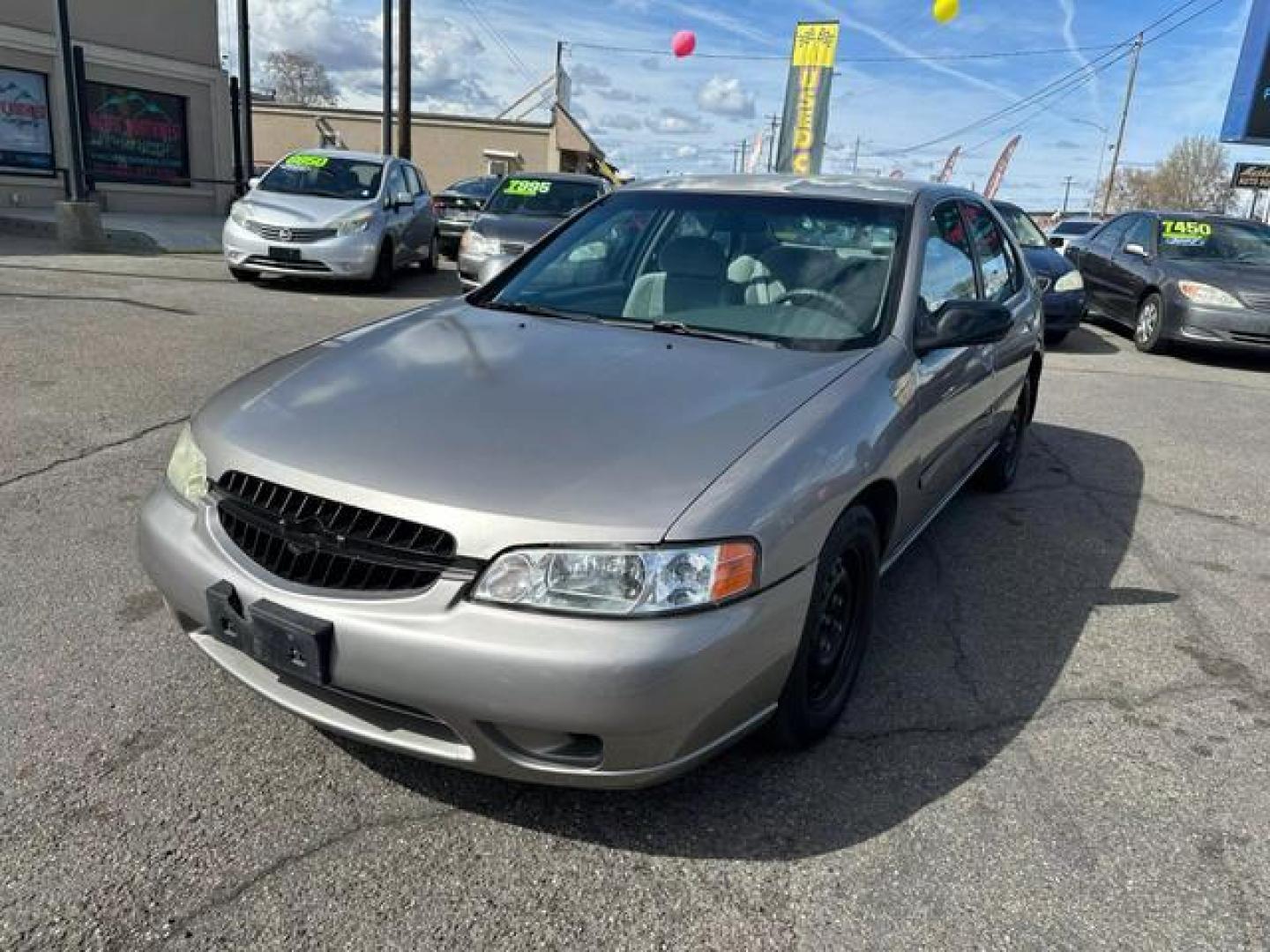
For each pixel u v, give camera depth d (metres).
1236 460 6.38
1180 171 72.06
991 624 3.78
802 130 21.16
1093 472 5.94
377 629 2.18
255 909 2.15
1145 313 10.70
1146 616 3.91
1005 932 2.21
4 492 4.37
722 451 2.42
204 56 18.81
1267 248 10.83
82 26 16.55
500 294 3.77
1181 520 5.12
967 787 2.73
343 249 10.74
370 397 2.66
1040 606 3.96
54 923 2.07
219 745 2.70
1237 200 56.56
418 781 2.61
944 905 2.28
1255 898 2.35
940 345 3.30
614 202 4.12
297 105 39.56
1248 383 9.17
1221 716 3.18
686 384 2.79
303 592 2.28
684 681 2.14
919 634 3.66
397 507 2.23
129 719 2.79
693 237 3.75
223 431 2.60
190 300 9.55
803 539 2.41
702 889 2.29
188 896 2.17
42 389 6.00
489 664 2.11
